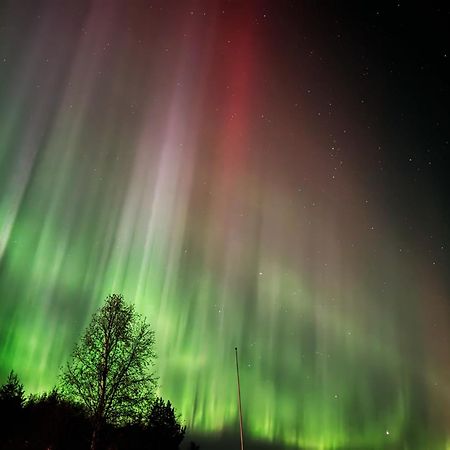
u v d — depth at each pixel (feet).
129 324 78.79
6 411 90.12
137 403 74.08
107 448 77.41
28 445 80.12
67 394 73.15
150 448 99.25
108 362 74.84
